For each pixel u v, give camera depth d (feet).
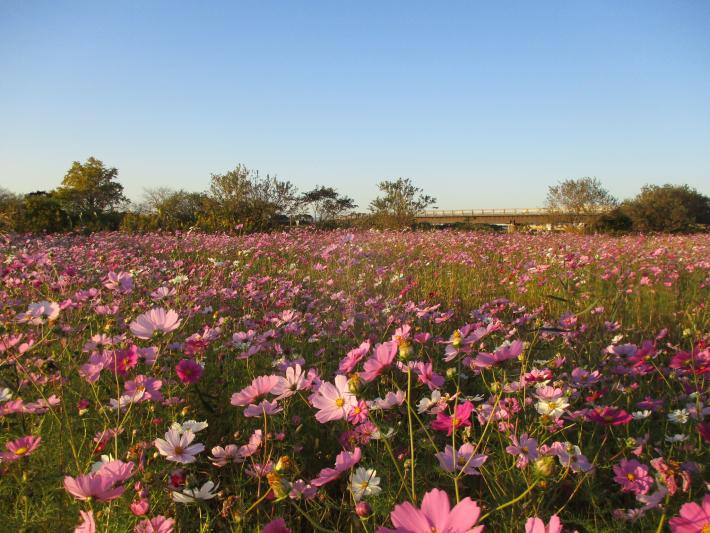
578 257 20.94
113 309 9.82
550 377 6.39
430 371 5.43
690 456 5.50
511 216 151.12
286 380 5.32
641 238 41.57
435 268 20.86
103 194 151.94
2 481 5.22
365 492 4.36
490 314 11.46
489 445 5.88
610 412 5.28
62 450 5.54
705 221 107.14
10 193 94.38
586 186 105.19
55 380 6.72
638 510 4.54
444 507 2.41
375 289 15.60
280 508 4.90
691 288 17.11
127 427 6.20
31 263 14.37
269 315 11.05
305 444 6.45
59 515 4.80
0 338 6.83
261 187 65.82
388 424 5.97
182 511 4.95
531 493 4.67
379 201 79.00
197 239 35.17
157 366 7.50
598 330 10.37
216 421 6.82
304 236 39.29
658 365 9.24
